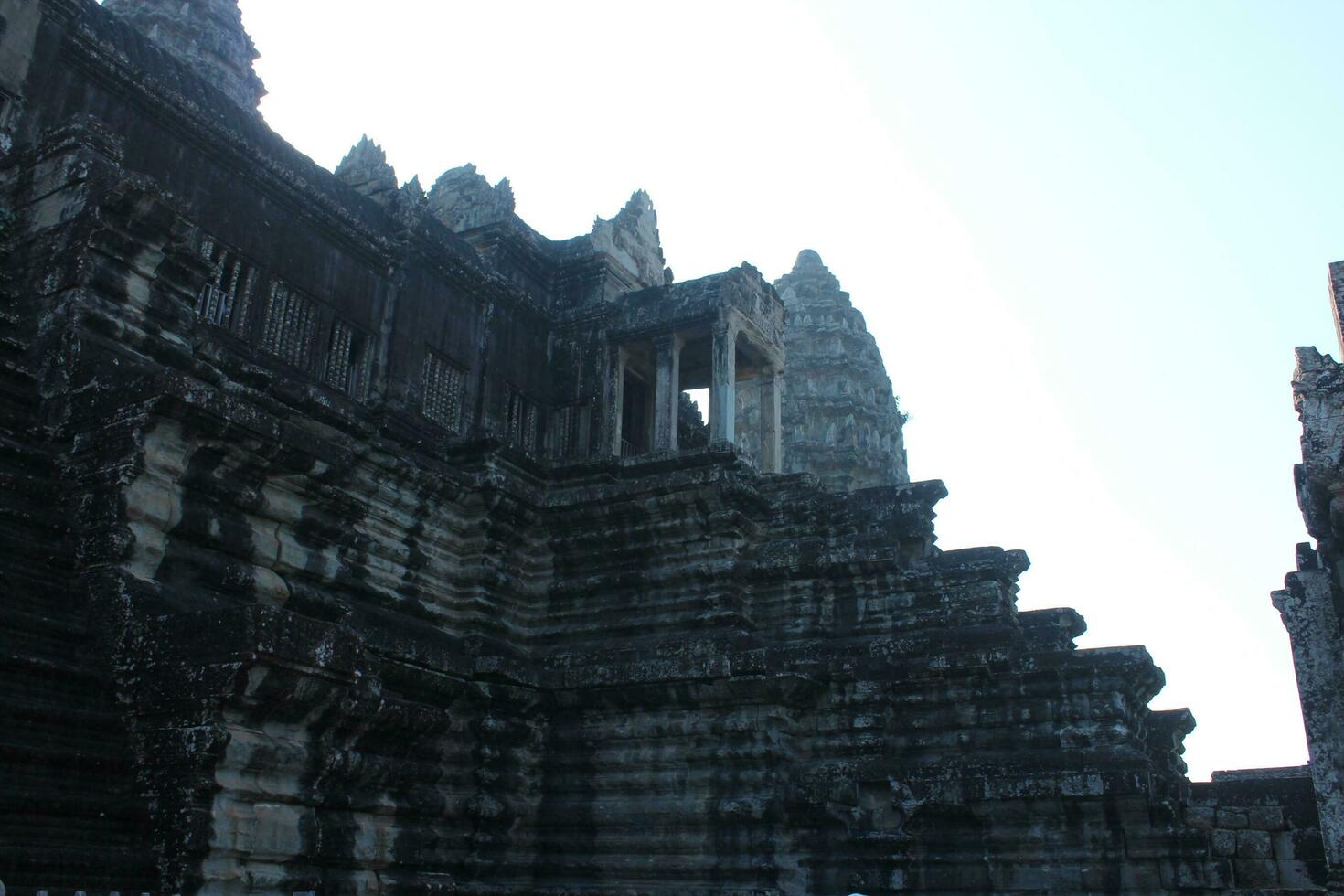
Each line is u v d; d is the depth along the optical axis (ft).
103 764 39.60
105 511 46.34
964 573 74.79
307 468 54.39
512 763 71.56
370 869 45.11
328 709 43.29
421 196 87.04
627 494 78.43
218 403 49.90
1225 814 61.77
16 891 34.12
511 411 93.50
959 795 62.34
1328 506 46.60
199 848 38.91
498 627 76.89
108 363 51.11
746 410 195.83
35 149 57.57
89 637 43.47
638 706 71.67
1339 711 47.93
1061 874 59.82
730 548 77.05
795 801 65.98
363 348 81.15
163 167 68.49
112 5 154.40
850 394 196.03
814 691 69.72
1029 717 65.10
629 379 104.06
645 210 110.73
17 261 55.01
